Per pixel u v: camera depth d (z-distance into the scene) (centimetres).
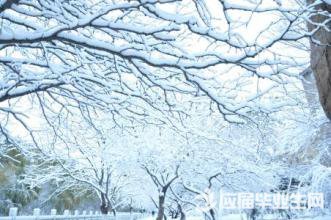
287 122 1400
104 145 1558
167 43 589
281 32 529
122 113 771
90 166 1984
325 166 1428
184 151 1509
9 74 662
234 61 536
